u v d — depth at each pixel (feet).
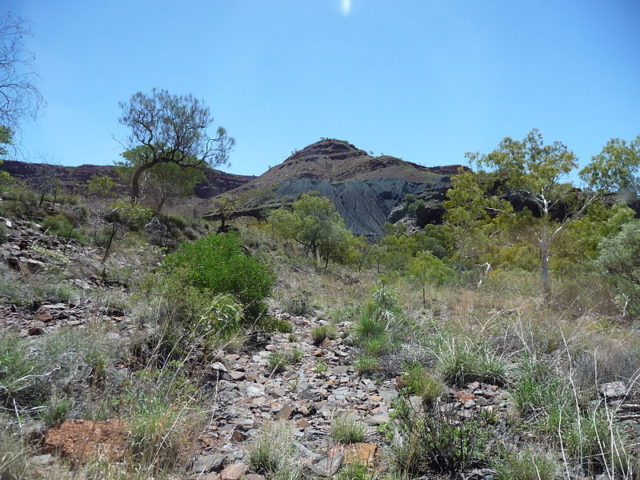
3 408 9.61
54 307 21.38
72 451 8.21
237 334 20.84
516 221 51.06
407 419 11.11
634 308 27.76
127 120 79.05
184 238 59.16
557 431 10.65
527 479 8.68
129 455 8.31
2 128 32.96
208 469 9.04
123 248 43.27
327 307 37.45
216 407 11.64
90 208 52.19
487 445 10.28
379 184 568.00
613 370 14.37
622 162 48.24
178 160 85.30
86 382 12.21
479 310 29.40
